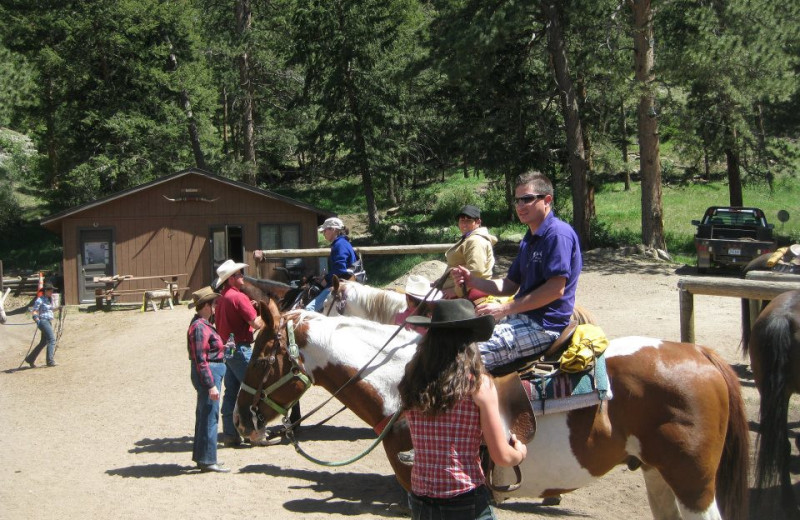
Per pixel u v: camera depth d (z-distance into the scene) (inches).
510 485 176.7
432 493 136.1
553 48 1092.5
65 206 1566.2
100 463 331.0
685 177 1408.7
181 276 1101.7
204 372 301.6
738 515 182.9
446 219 1713.8
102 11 1402.6
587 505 250.5
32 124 1646.2
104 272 1093.8
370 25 1427.2
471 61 1013.2
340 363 209.3
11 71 1306.6
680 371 175.9
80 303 1087.6
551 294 177.9
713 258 912.3
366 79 1434.5
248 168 1598.2
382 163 1536.7
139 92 1513.3
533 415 170.4
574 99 1109.7
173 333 761.0
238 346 338.0
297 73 1646.2
